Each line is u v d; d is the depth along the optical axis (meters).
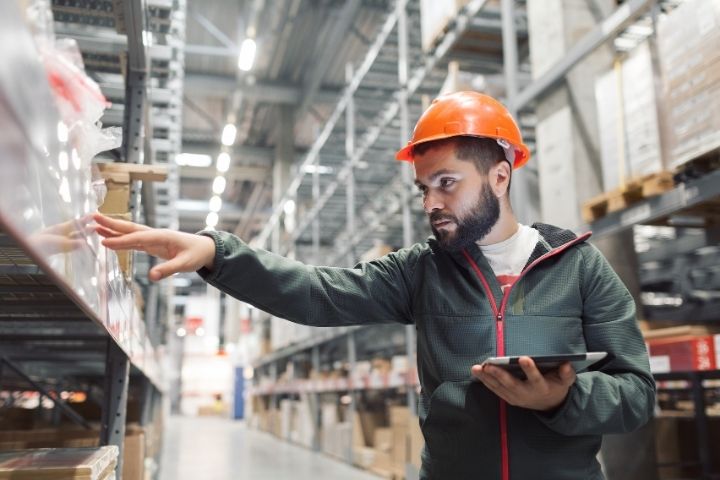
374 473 6.73
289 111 15.65
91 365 3.85
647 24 4.21
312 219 9.94
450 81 4.68
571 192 3.79
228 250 1.21
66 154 0.76
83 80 0.95
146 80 2.52
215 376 28.16
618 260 3.86
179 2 3.45
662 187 2.69
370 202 9.23
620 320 1.24
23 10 0.61
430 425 1.28
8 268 1.07
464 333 1.26
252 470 7.21
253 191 19.70
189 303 22.89
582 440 1.21
